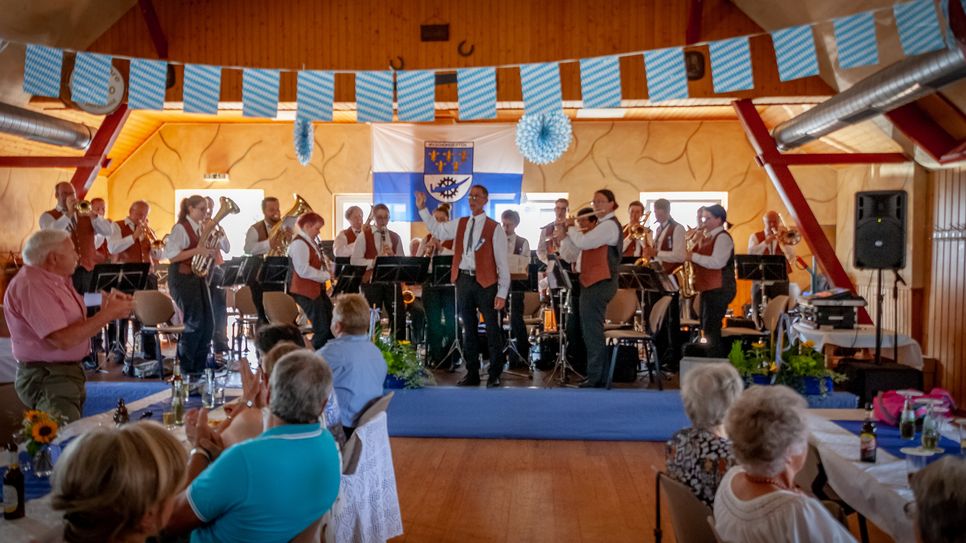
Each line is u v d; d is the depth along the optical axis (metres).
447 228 6.73
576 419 5.98
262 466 2.21
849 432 3.57
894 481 2.81
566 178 11.92
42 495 2.62
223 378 6.50
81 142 9.16
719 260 6.70
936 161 7.62
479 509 4.46
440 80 8.96
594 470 5.21
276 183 12.18
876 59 4.88
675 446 2.75
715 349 6.80
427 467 5.27
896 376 6.54
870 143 9.16
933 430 3.24
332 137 12.10
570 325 7.42
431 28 8.92
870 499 2.85
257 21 9.02
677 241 7.71
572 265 7.19
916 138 7.57
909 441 3.42
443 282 6.79
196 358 7.23
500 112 10.93
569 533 4.11
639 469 5.23
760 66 8.53
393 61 8.97
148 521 1.50
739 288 11.66
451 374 7.36
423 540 4.01
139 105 5.78
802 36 5.06
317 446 2.35
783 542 2.03
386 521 3.62
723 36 8.59
